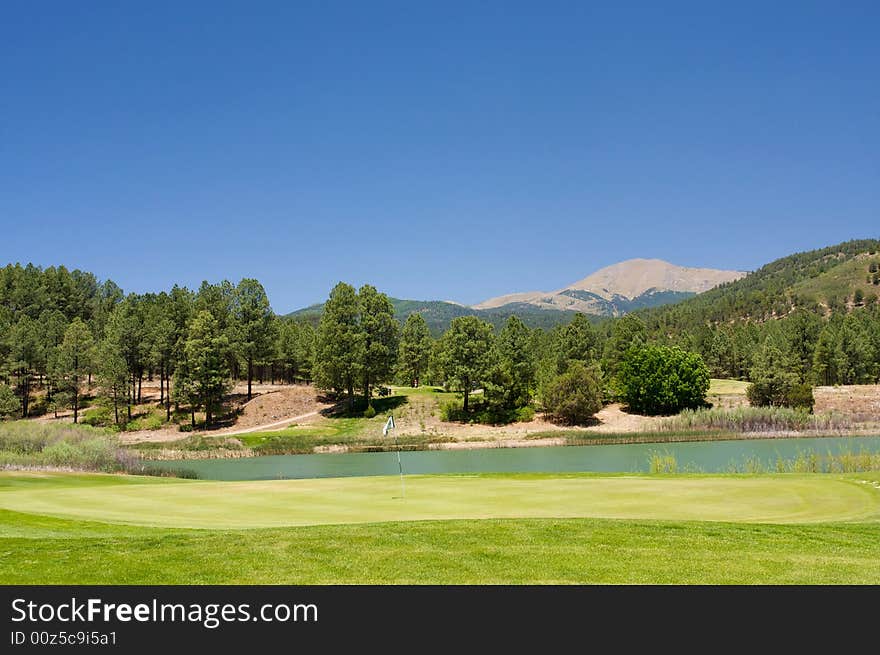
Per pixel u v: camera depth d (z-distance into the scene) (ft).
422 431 255.91
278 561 41.91
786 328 474.90
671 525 53.06
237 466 182.80
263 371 392.27
